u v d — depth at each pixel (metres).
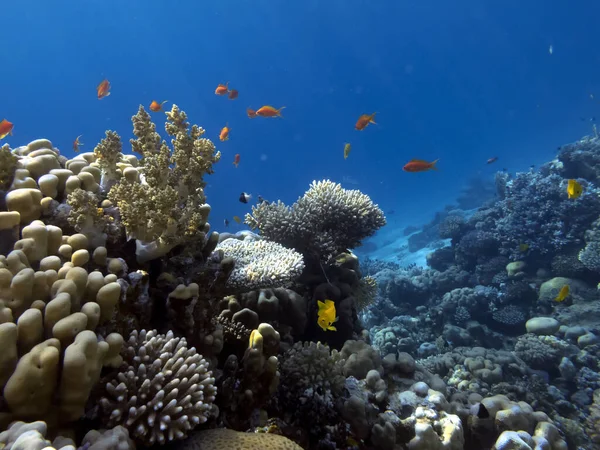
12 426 1.57
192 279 3.01
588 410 6.52
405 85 120.75
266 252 4.79
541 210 11.27
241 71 115.62
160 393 2.04
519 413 4.07
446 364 7.49
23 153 3.38
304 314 5.03
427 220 37.81
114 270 2.56
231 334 3.54
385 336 9.36
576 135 56.78
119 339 2.07
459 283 12.09
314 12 99.62
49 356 1.67
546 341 8.02
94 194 3.00
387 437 3.47
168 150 3.06
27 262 2.13
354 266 6.22
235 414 2.97
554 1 94.00
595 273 9.69
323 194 6.08
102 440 1.75
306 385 3.55
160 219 2.65
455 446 3.56
